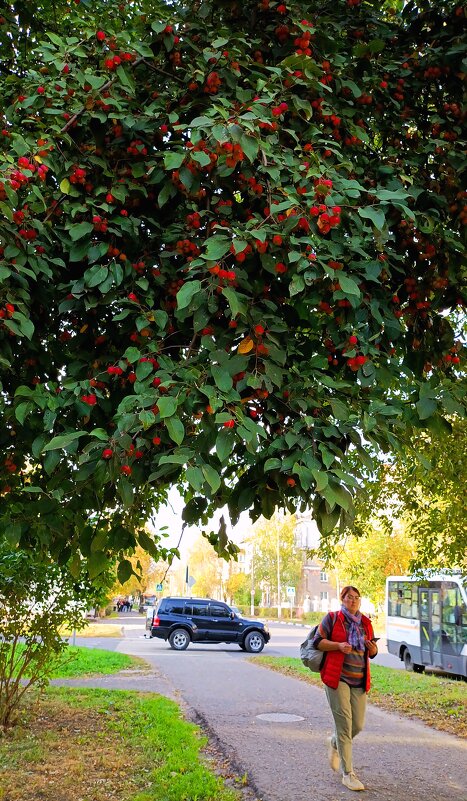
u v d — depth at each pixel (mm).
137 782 5770
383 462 8531
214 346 2877
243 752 6891
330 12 4184
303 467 2645
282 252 3062
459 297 3914
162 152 3525
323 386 3012
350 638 5855
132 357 2926
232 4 3916
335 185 3078
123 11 4461
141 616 63375
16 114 3656
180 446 2664
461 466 7652
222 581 67688
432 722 9188
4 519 3510
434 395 3141
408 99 4176
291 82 3375
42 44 3498
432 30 4273
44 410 3113
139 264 3498
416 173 3912
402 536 20812
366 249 3348
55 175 3477
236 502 3148
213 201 3387
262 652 21500
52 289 3508
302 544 55969
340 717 5785
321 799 5379
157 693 10766
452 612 15258
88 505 3473
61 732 7613
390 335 3438
